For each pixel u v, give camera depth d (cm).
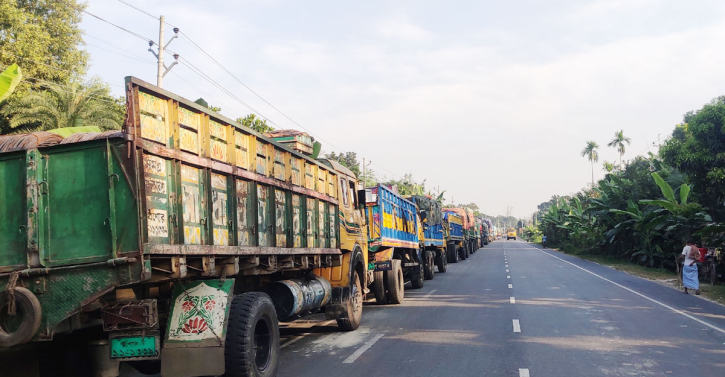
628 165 3647
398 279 1555
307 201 937
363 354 883
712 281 1975
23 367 557
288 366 806
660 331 1069
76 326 528
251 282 795
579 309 1380
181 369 582
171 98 552
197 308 597
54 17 2898
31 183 505
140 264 485
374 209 1472
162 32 2511
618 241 3612
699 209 2347
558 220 6278
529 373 747
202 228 599
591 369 767
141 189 495
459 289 1930
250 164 724
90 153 505
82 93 2356
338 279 1109
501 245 7775
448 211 3572
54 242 505
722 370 758
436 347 928
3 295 489
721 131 1881
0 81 973
